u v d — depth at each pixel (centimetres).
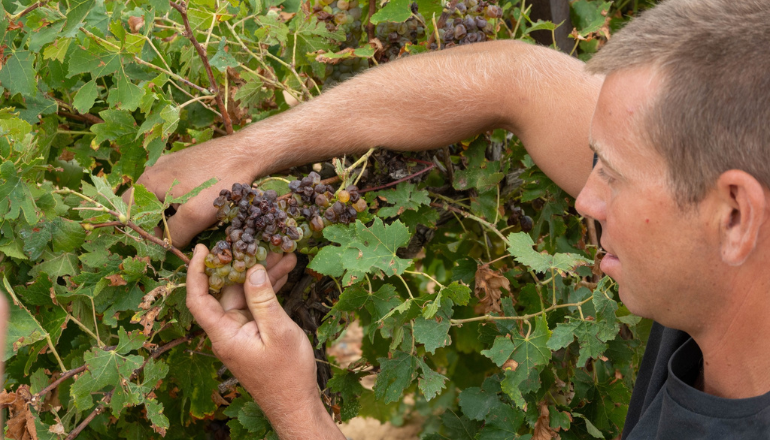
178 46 129
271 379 108
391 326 117
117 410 113
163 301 114
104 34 118
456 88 118
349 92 118
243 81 134
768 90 88
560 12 147
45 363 127
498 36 144
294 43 132
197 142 123
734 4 91
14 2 123
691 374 104
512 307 123
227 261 107
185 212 113
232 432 124
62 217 119
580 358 118
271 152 116
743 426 94
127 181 126
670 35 92
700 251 93
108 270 116
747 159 89
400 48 134
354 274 111
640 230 95
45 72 127
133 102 118
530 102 118
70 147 134
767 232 91
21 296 116
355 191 114
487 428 124
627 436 109
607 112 96
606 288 123
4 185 110
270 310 107
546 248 140
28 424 109
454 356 187
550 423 123
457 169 137
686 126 91
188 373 130
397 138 119
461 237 155
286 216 111
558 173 120
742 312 95
